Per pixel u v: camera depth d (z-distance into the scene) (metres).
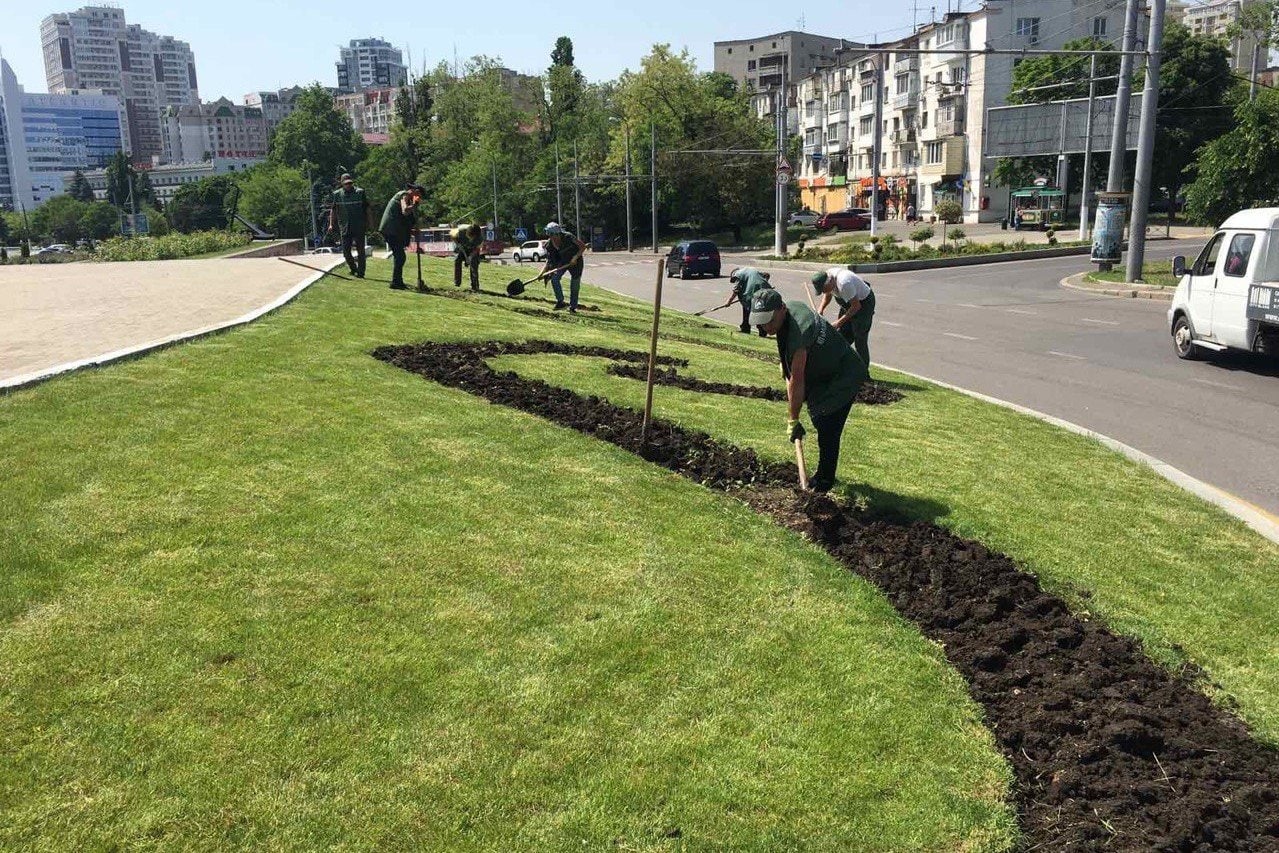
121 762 3.15
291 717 3.44
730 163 70.56
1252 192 30.88
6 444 5.54
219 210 124.69
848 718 3.78
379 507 5.26
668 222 84.19
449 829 3.03
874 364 14.75
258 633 3.90
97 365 7.50
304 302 12.77
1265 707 4.13
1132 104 45.38
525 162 88.06
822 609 4.67
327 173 112.81
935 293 27.73
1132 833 3.21
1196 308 14.41
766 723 3.71
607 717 3.65
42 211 143.00
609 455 6.74
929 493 6.66
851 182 88.94
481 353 10.39
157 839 2.88
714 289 32.59
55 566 4.21
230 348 8.79
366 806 3.08
